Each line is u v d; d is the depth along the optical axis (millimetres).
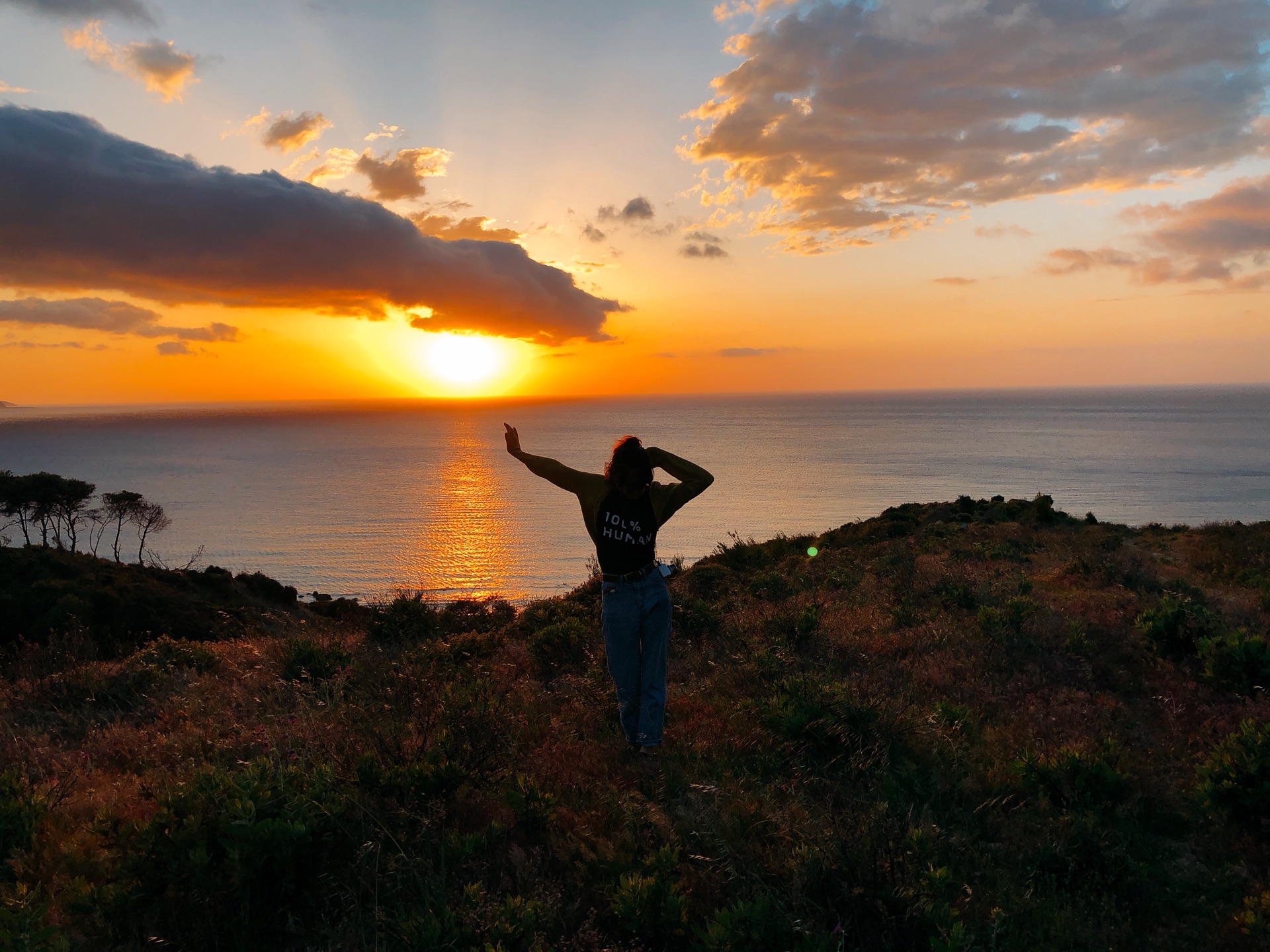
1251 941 2799
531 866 3072
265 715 4973
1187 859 3455
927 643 6797
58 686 6066
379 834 3146
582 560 137250
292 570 134500
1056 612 7836
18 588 34000
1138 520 145750
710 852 3221
